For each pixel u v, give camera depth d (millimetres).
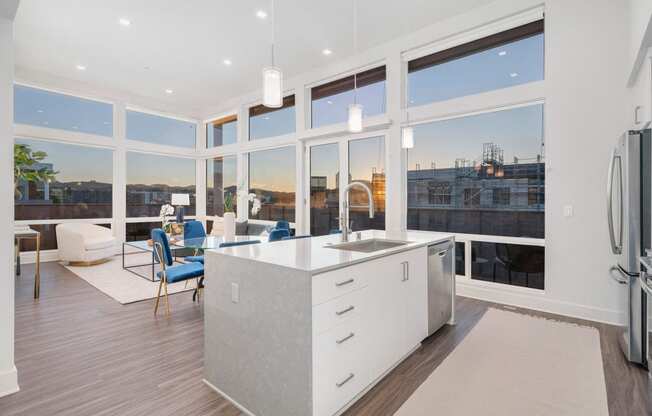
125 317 3277
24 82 5723
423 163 4461
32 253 5988
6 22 2020
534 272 3594
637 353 2320
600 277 3141
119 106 6906
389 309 2205
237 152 7191
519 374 2201
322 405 1656
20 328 2982
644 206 2322
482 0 3660
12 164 2043
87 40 4578
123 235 7004
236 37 4469
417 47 4348
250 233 6824
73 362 2367
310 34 4387
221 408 1882
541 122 3590
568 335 2816
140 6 3762
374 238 2936
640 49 2402
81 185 6543
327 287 1687
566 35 3291
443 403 1889
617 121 3047
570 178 3283
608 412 1810
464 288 4043
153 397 1967
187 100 7469
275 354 1726
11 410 1818
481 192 3994
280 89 2469
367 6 3754
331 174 5570
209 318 2125
